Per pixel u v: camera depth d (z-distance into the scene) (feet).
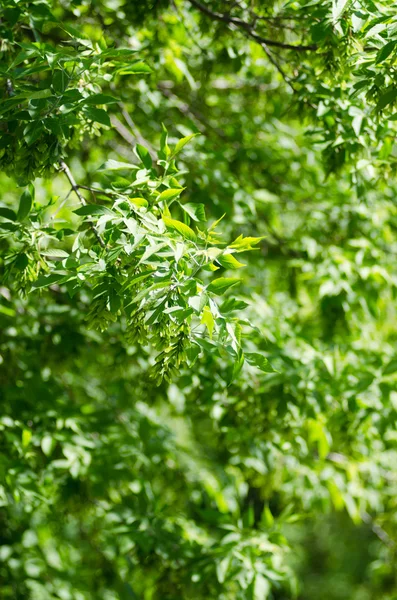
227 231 19.36
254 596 15.84
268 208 21.31
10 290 17.38
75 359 18.16
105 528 19.35
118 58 12.37
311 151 21.56
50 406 17.15
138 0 15.80
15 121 10.11
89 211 9.09
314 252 19.24
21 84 10.85
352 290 19.31
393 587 23.97
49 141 9.79
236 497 20.38
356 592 50.49
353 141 13.43
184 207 9.88
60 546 22.24
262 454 17.56
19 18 12.35
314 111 14.23
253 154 21.07
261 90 21.16
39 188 21.49
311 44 13.62
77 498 17.54
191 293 8.39
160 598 17.29
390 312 24.06
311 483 19.25
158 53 17.29
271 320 17.85
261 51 18.02
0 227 10.39
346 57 11.10
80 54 10.72
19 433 16.52
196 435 22.31
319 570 57.26
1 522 20.66
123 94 18.52
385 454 21.16
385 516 22.21
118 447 17.69
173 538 17.38
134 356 17.98
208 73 18.61
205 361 15.88
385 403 16.47
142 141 17.88
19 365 17.75
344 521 40.22
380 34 10.25
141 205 9.34
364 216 19.75
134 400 19.53
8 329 16.93
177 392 18.53
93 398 21.03
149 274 8.54
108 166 10.12
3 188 21.26
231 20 14.60
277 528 17.10
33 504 16.47
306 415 16.51
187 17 17.80
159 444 18.75
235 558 16.62
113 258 8.77
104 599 20.93
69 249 19.34
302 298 21.99
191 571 16.96
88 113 9.89
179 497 19.88
